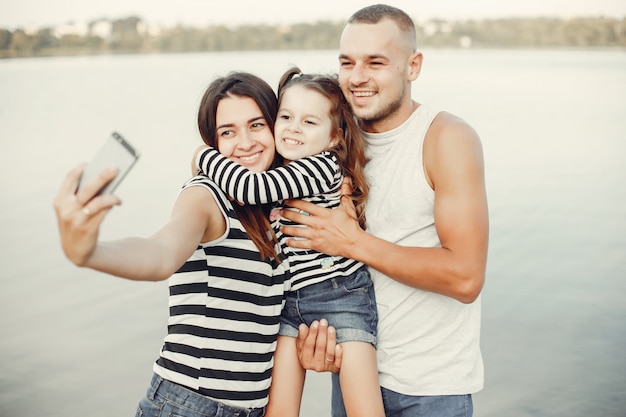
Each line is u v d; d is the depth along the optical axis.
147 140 13.62
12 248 7.30
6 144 13.53
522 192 9.56
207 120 2.50
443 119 2.56
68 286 6.26
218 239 2.25
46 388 4.50
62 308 5.75
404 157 2.60
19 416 4.14
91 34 48.56
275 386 2.53
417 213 2.58
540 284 6.17
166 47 49.91
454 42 49.69
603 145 13.10
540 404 4.25
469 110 17.52
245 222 2.32
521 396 4.35
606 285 6.12
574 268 6.55
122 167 1.63
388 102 2.57
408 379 2.59
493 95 20.42
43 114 17.91
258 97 2.49
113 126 15.59
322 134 2.55
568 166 11.27
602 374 4.58
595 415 4.06
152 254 1.83
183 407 2.21
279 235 2.56
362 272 2.62
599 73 28.80
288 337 2.59
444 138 2.49
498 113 17.11
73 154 12.48
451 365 2.60
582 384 4.45
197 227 2.10
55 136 14.44
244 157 2.50
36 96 22.05
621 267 6.58
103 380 4.62
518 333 5.21
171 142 13.35
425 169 2.55
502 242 7.41
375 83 2.55
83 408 4.29
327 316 2.54
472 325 2.68
